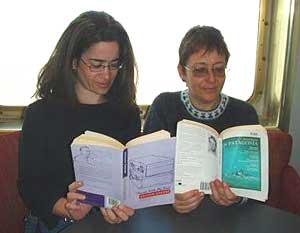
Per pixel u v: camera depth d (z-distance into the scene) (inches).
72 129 51.1
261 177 43.3
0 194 62.7
